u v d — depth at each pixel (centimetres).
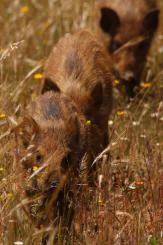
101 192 2028
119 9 3216
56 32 3127
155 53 3281
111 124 2402
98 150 2225
